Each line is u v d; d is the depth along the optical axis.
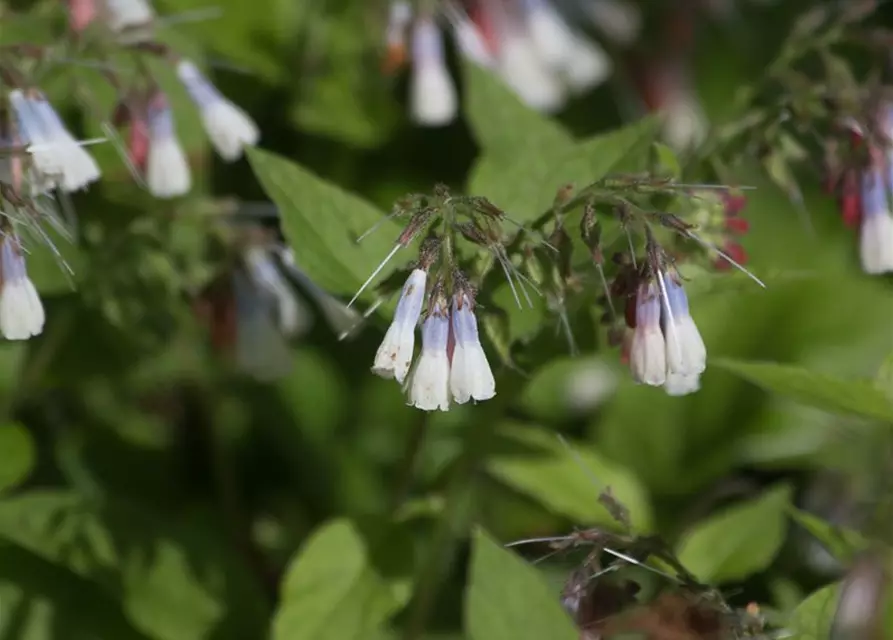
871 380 0.47
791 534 0.55
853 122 0.49
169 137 0.50
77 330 0.54
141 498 0.57
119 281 0.52
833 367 0.57
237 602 0.52
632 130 0.49
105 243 0.52
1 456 0.49
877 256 0.49
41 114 0.47
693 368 0.45
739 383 0.57
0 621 0.51
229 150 0.51
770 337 0.57
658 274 0.45
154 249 0.52
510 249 0.47
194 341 0.55
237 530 0.56
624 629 0.46
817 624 0.47
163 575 0.51
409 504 0.50
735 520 0.51
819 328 0.57
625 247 0.47
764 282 0.48
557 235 0.47
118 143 0.50
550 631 0.44
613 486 0.54
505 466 0.53
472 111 0.54
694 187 0.48
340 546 0.49
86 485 0.56
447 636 0.53
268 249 0.52
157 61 0.53
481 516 0.55
